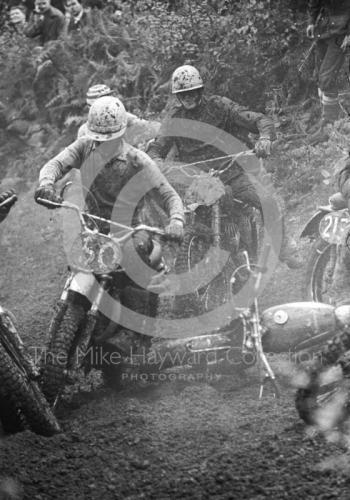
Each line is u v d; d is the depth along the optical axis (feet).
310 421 19.80
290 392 22.84
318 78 39.73
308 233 28.04
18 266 40.09
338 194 27.04
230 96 43.34
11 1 59.57
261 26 43.06
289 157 39.81
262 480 17.98
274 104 42.39
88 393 24.07
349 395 19.81
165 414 22.04
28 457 19.80
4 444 20.39
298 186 38.34
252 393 23.16
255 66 43.16
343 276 25.29
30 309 34.45
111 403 23.06
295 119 42.01
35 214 45.03
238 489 17.69
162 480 18.34
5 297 36.55
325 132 40.09
